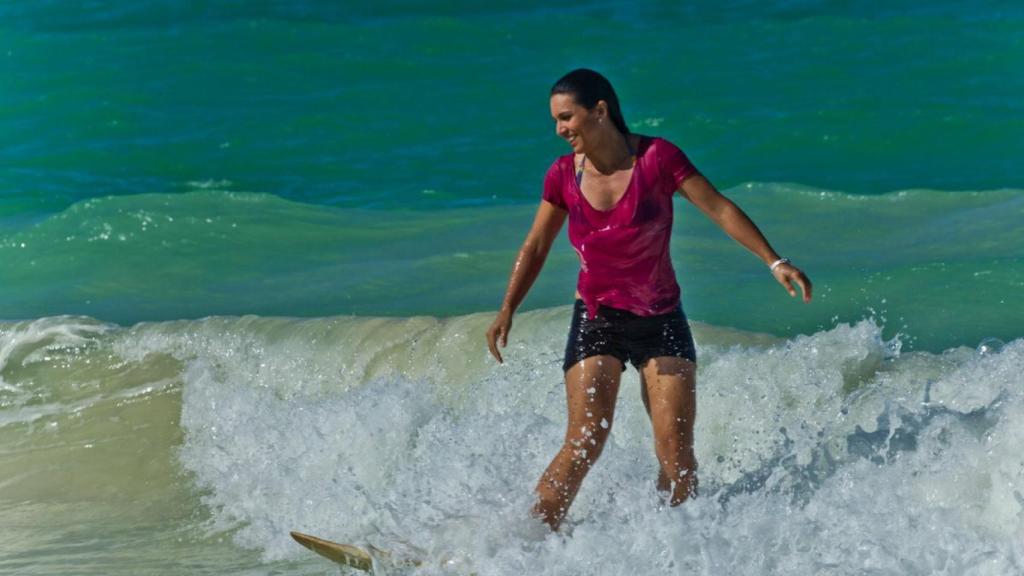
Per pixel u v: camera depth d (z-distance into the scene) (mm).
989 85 58906
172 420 27000
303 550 21219
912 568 16922
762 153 53281
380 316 28672
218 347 28344
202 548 21844
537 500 18328
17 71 68625
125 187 53062
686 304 29359
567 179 18281
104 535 22844
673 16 74000
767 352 22312
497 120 59781
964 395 20609
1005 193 39844
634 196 17875
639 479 19766
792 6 73875
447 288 33438
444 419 23328
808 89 60250
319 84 66125
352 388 25859
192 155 56906
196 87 66250
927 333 25969
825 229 37562
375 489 22812
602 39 70750
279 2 79875
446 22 74250
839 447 20641
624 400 22625
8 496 25203
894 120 55375
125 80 67250
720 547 17641
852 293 29094
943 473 18750
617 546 18047
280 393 27047
